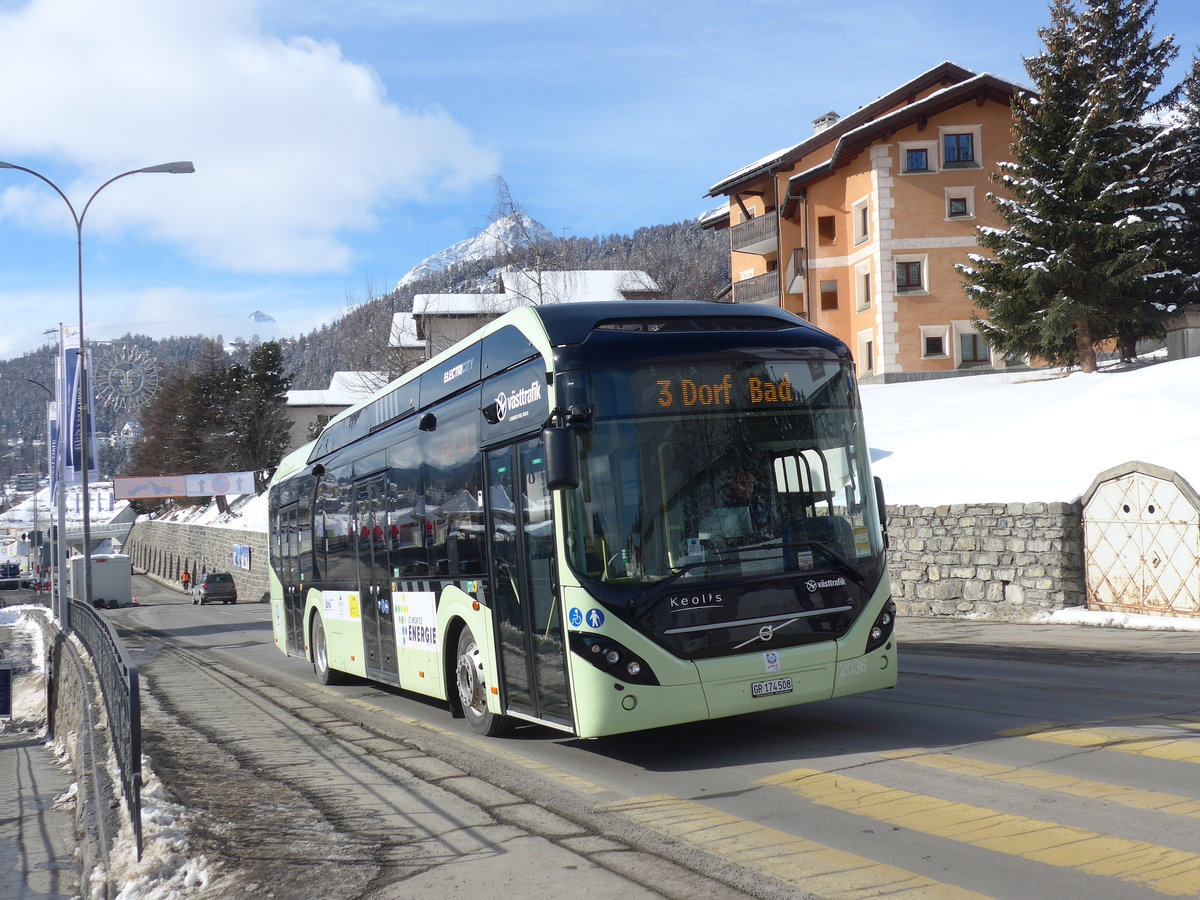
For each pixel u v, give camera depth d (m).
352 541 13.24
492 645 8.83
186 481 63.00
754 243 54.41
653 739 8.73
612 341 7.64
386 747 9.41
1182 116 39.84
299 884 5.50
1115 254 32.34
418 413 10.74
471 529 9.22
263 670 18.59
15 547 145.00
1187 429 18.44
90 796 8.60
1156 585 15.11
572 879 5.22
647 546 7.32
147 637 31.20
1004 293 33.34
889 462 24.17
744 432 7.70
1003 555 17.62
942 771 6.86
